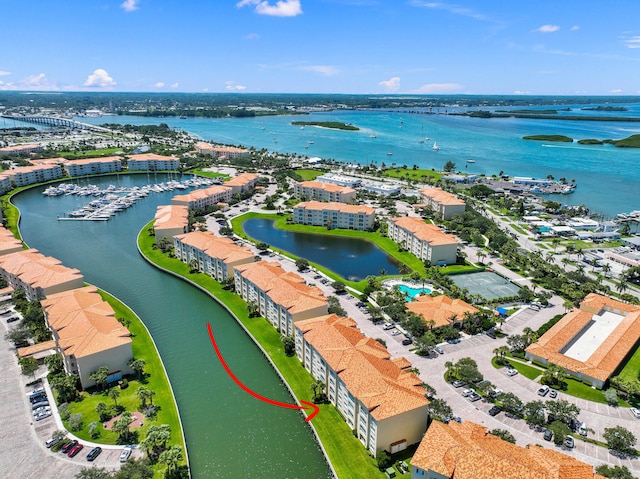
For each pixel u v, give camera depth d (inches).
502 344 7007.9
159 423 5324.8
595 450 4899.1
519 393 5856.3
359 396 4975.4
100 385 5949.8
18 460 4726.9
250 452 5073.8
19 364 6264.8
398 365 5753.0
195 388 6122.1
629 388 5782.5
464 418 5359.3
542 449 4328.3
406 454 4918.8
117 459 4758.9
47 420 5334.6
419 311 7529.5
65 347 5949.8
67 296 7278.5
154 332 7475.4
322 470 4849.9
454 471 4013.3
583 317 7583.7
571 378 6220.5
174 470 4658.0
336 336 5964.6
